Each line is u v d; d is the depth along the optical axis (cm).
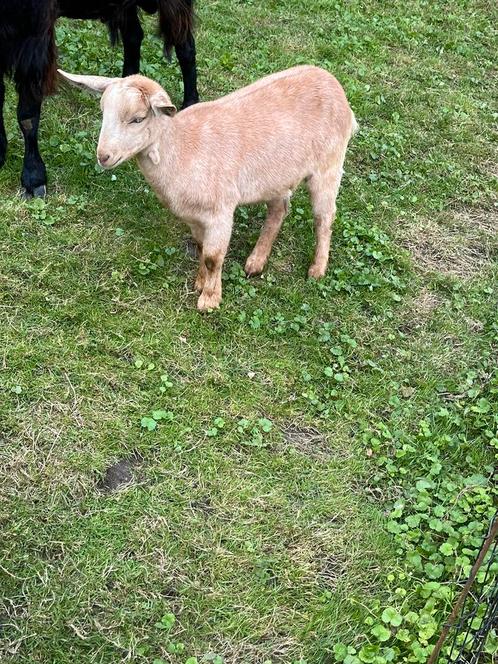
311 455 143
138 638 113
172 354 154
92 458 134
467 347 171
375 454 145
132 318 159
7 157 191
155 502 129
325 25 290
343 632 117
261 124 157
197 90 233
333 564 126
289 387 154
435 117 253
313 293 175
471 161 237
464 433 151
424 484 138
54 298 160
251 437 143
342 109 168
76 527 124
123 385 147
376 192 212
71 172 190
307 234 190
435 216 212
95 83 145
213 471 136
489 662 114
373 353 165
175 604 117
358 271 184
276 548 127
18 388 141
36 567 118
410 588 124
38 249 169
